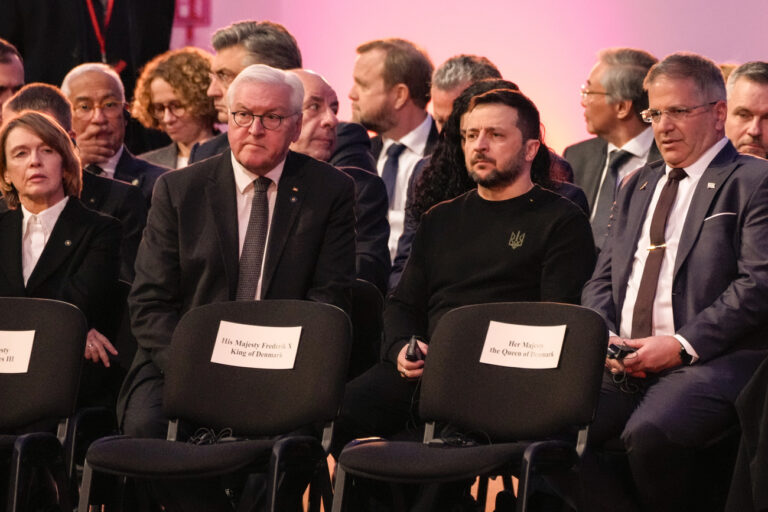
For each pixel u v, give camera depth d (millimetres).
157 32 19516
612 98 15000
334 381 10336
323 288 11633
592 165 15555
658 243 11195
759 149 13430
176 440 10773
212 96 15266
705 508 10805
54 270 12336
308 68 21062
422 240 11961
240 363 10680
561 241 11297
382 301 12508
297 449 9609
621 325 11297
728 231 10773
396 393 11477
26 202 12539
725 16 18797
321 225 11750
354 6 20781
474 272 11500
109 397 12312
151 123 16750
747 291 10406
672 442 9969
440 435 10969
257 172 11766
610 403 10586
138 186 15055
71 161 12641
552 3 19844
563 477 9352
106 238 12602
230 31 14984
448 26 20391
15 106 14141
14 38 18312
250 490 10383
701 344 10391
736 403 9719
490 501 13445
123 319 12484
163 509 11594
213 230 11680
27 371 11086
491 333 10344
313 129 14195
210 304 10953
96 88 14945
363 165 14789
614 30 19484
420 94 16016
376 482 11219
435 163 12992
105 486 10680
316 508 11141
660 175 11578
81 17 18500
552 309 10133
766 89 13328
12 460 9930
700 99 11047
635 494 10336
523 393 10023
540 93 20031
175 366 10805
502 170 11367
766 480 9297
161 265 11727
